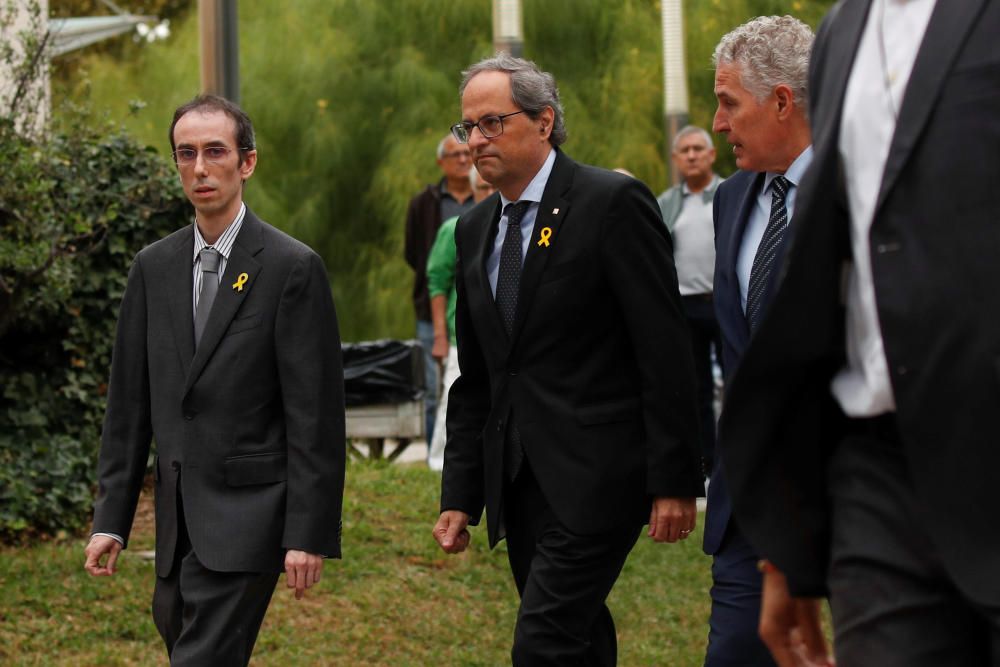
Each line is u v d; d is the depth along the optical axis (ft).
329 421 15.37
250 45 75.97
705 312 30.96
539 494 15.62
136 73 77.56
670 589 27.61
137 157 31.86
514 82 15.47
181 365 15.52
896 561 8.78
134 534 28.71
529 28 73.87
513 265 15.64
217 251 15.70
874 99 8.89
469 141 15.62
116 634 23.15
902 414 8.60
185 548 15.64
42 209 27.89
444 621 24.89
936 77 8.50
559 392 15.30
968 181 8.35
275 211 73.51
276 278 15.44
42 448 28.89
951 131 8.41
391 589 25.93
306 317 15.39
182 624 15.62
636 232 15.10
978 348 8.30
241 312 15.43
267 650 23.15
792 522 9.51
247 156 15.98
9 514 27.50
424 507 30.60
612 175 15.42
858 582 8.91
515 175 15.56
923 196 8.49
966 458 8.41
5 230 27.63
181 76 74.74
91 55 80.48
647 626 25.70
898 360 8.57
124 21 51.49
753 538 9.49
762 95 13.94
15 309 28.04
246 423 15.33
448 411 16.92
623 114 72.18
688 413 15.02
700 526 31.48
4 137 27.96
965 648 8.70
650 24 74.02
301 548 14.93
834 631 9.14
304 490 15.08
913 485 8.70
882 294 8.61
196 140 15.53
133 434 15.99
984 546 8.40
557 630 15.06
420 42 75.56
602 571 15.21
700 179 31.12
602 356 15.34
